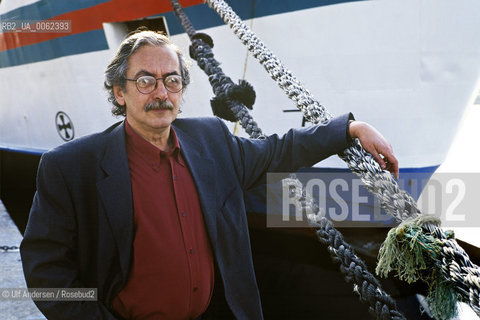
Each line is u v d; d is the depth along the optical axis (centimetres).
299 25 254
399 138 254
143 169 141
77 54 353
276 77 167
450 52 241
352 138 143
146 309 140
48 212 136
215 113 283
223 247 149
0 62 453
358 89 252
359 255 266
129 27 307
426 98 246
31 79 416
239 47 270
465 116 263
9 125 477
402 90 246
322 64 255
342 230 271
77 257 142
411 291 242
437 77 243
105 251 137
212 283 148
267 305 271
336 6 243
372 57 245
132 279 138
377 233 263
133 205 138
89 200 139
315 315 262
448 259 107
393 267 124
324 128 145
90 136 146
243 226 154
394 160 134
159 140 143
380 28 239
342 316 253
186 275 139
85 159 140
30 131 449
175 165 144
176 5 273
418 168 259
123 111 149
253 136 223
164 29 294
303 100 157
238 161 158
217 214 148
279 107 271
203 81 284
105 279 139
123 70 135
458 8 234
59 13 351
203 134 157
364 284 130
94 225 139
